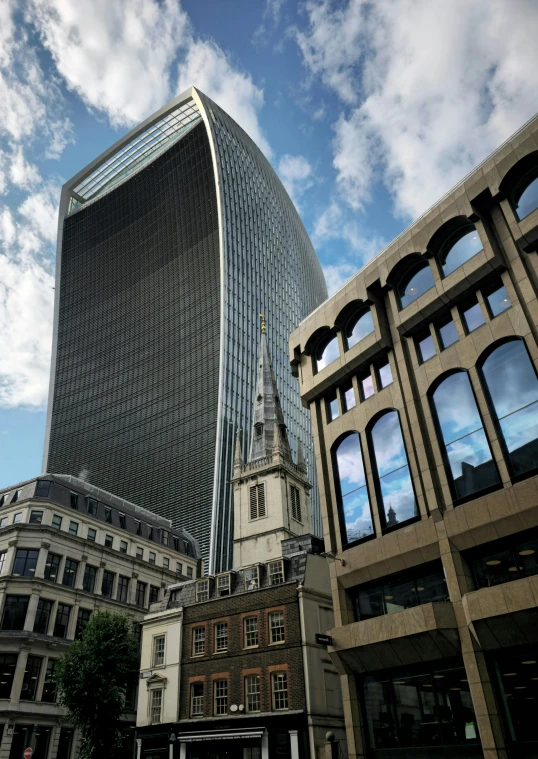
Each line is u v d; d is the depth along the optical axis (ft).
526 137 84.89
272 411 269.23
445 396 89.51
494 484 78.89
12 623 182.19
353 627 90.12
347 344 110.73
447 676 79.46
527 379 78.38
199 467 403.13
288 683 118.11
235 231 519.60
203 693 130.93
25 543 194.29
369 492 97.50
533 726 68.18
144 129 606.55
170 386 469.98
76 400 533.96
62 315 595.47
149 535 246.27
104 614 167.12
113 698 148.66
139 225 581.94
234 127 599.57
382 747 84.74
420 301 95.66
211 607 140.67
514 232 84.02
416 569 87.76
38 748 172.65
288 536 224.94
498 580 76.48
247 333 486.79
